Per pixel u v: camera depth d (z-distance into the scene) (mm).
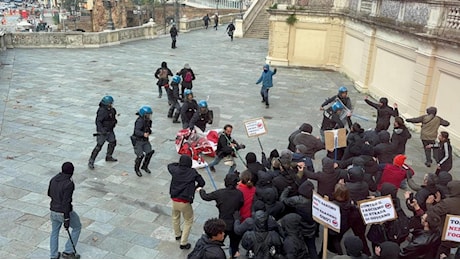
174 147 12078
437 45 13273
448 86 12969
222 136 10008
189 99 12172
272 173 7500
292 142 9914
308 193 6758
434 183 7414
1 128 12844
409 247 6074
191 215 7363
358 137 9484
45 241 7520
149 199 9164
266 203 6762
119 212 8586
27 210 8469
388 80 17297
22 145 11664
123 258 7180
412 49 14844
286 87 19969
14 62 22438
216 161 10266
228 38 37438
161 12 58906
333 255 7074
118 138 12562
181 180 7141
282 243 6379
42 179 9789
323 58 24719
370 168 8461
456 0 13203
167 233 7961
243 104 16688
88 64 22938
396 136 10797
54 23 75062
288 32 24641
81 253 7242
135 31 32750
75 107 15258
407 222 6738
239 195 6812
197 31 42250
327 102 12641
